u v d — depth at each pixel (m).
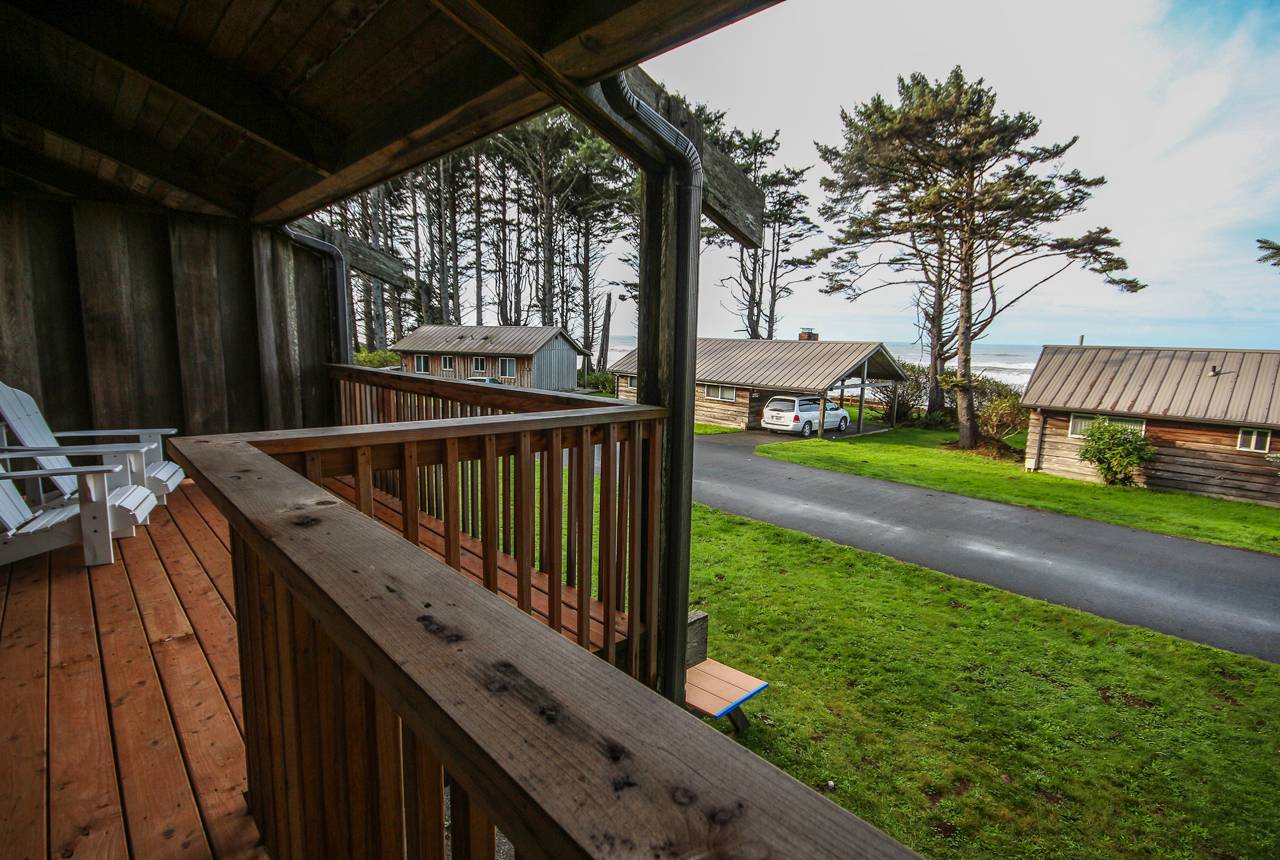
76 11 2.56
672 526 2.93
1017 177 19.41
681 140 2.66
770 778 0.38
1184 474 14.32
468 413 3.43
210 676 2.05
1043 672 5.44
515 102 2.44
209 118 3.42
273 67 2.90
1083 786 3.97
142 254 4.36
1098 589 7.66
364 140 3.18
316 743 1.01
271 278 4.93
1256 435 13.45
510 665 0.52
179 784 1.56
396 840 0.84
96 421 4.22
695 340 2.89
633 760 0.40
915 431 24.00
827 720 4.59
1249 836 3.57
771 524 9.92
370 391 4.64
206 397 4.64
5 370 3.86
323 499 1.06
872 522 10.28
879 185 23.30
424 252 38.09
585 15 1.81
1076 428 15.85
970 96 19.48
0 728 1.76
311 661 1.02
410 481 1.90
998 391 24.03
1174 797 3.89
